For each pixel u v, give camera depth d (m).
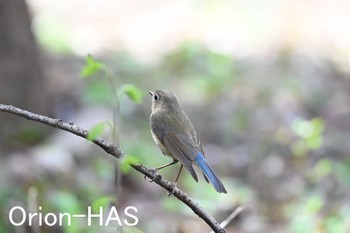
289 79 18.16
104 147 5.52
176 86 17.56
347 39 21.16
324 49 20.47
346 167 13.28
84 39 21.02
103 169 12.99
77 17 22.91
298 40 21.12
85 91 15.80
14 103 13.79
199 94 17.27
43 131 13.60
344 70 19.05
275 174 14.02
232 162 14.84
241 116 16.33
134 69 18.27
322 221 11.68
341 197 12.61
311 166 13.91
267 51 20.33
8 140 13.21
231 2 24.16
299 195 13.02
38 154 12.44
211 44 20.88
